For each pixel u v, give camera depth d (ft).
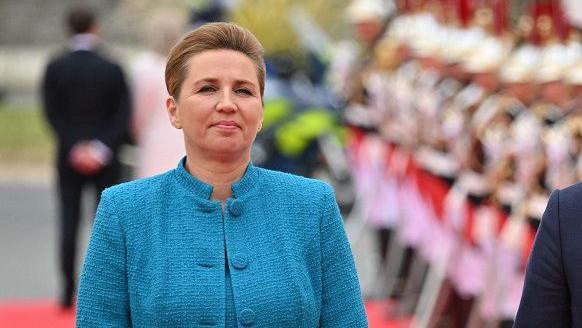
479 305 55.93
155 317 25.89
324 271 26.81
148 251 26.30
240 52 26.76
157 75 61.57
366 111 71.15
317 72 90.43
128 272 26.37
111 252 26.43
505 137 52.80
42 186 127.13
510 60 54.24
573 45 51.55
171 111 27.48
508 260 52.65
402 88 66.08
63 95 70.49
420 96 62.28
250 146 27.07
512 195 52.47
